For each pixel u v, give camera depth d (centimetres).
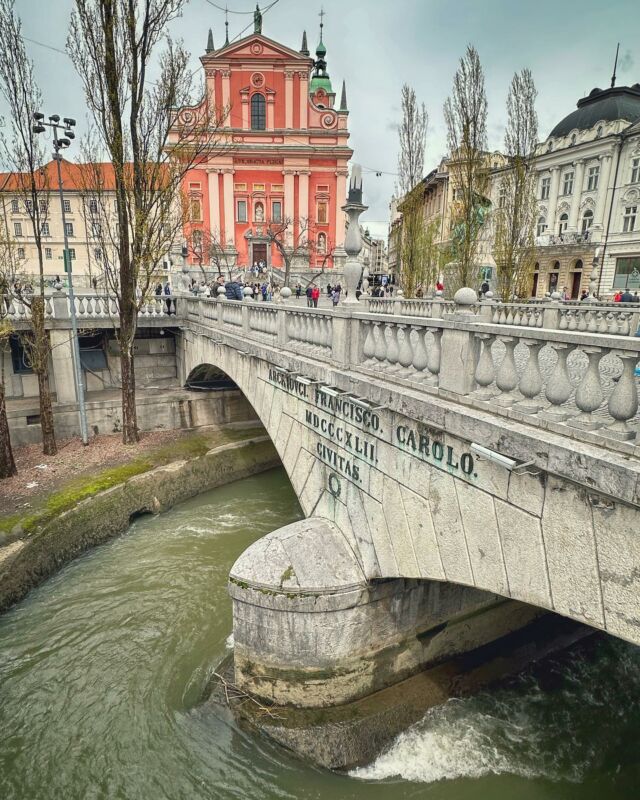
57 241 5738
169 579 1189
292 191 4934
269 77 4834
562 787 704
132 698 866
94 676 912
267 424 1143
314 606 761
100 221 1816
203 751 772
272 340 1091
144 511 1498
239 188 4962
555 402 435
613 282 3791
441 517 566
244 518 1494
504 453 452
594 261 3788
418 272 2578
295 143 4909
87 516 1327
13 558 1119
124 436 1784
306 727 767
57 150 1530
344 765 738
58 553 1227
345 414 760
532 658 898
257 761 755
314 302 2670
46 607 1091
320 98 5859
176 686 888
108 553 1300
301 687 790
